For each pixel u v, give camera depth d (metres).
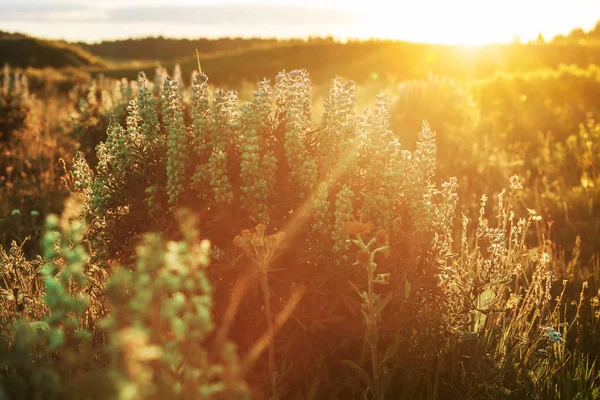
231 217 3.21
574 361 3.68
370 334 2.69
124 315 2.00
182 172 3.32
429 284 3.25
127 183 3.49
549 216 7.05
